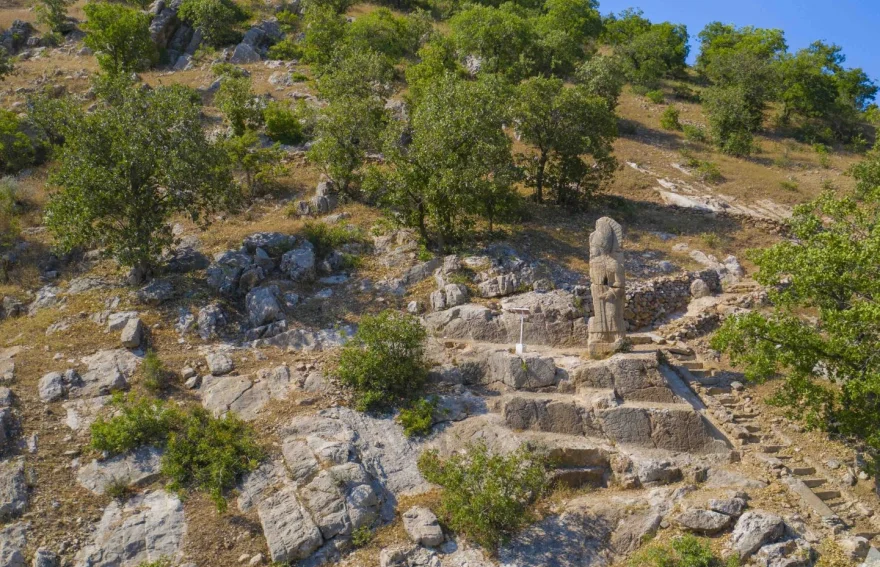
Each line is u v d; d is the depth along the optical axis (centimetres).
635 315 2281
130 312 2095
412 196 2444
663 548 1484
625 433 1766
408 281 2319
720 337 1700
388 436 1764
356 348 1912
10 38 4384
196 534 1516
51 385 1823
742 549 1442
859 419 1598
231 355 1992
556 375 1898
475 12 4253
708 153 3775
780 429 1842
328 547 1517
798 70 4478
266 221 2669
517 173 2552
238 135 3162
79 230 2153
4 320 2144
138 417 1705
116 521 1532
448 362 1981
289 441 1717
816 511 1539
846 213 1773
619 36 5522
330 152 2727
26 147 3027
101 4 4209
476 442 1741
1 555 1427
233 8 4778
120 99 2527
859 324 1534
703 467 1689
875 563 1391
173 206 2273
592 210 2928
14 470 1588
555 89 2812
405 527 1539
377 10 4900
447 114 2434
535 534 1545
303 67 4172
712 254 2680
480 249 2456
